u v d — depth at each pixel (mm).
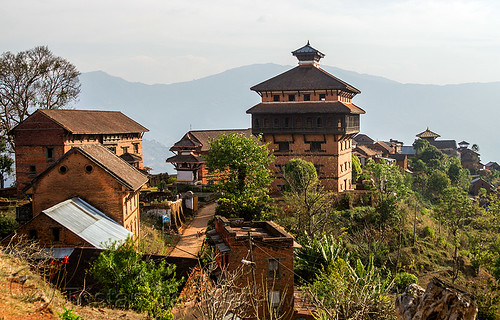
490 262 51594
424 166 121375
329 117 66250
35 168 58906
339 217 56906
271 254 27969
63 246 29969
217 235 32000
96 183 37531
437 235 61156
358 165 81500
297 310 26891
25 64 67375
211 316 15039
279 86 68688
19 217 38406
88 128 64062
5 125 66125
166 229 51031
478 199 98938
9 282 16438
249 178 55406
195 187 74625
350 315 15922
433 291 9195
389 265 50531
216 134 89812
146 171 78812
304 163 59094
